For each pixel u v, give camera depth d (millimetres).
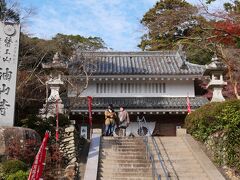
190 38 21188
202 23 19859
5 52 13445
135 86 27828
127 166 14305
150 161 14625
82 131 25938
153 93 27719
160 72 27250
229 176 13492
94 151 15086
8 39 13578
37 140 13164
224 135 14352
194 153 15180
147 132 26250
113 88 27656
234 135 14102
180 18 20031
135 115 26516
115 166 14273
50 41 30875
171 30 21875
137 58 31484
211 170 13438
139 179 13055
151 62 30484
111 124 19203
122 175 13484
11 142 12156
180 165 14312
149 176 13344
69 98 25547
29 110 22594
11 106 13133
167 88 27828
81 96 26906
